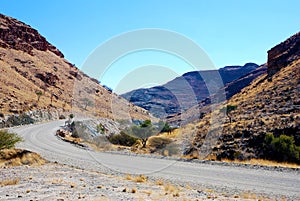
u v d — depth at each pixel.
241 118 36.12
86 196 8.39
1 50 121.75
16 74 101.69
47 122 65.62
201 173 13.71
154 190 9.96
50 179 11.35
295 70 50.69
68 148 24.22
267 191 10.45
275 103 39.03
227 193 10.23
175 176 12.98
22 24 159.62
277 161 21.44
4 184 10.21
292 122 27.91
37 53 145.38
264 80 60.97
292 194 10.03
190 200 8.42
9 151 16.91
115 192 9.23
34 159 16.75
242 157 23.47
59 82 123.00
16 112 62.03
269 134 24.47
